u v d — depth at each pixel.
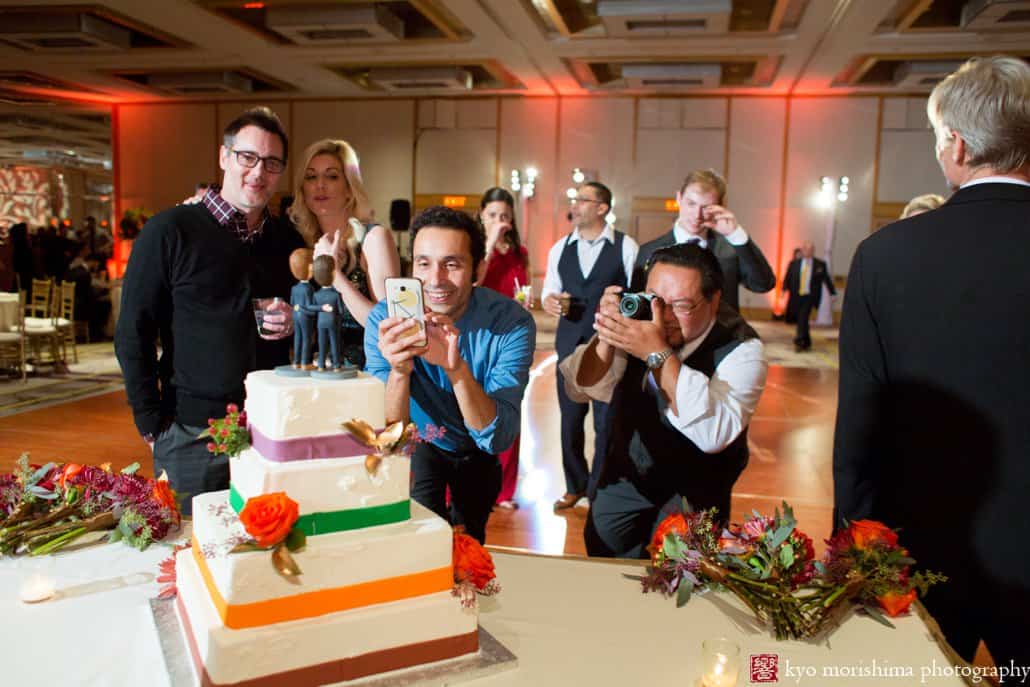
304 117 14.76
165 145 15.13
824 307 13.52
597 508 2.02
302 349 1.28
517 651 1.23
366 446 1.19
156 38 10.11
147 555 1.55
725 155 13.80
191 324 2.14
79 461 4.78
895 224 1.57
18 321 7.68
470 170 14.48
